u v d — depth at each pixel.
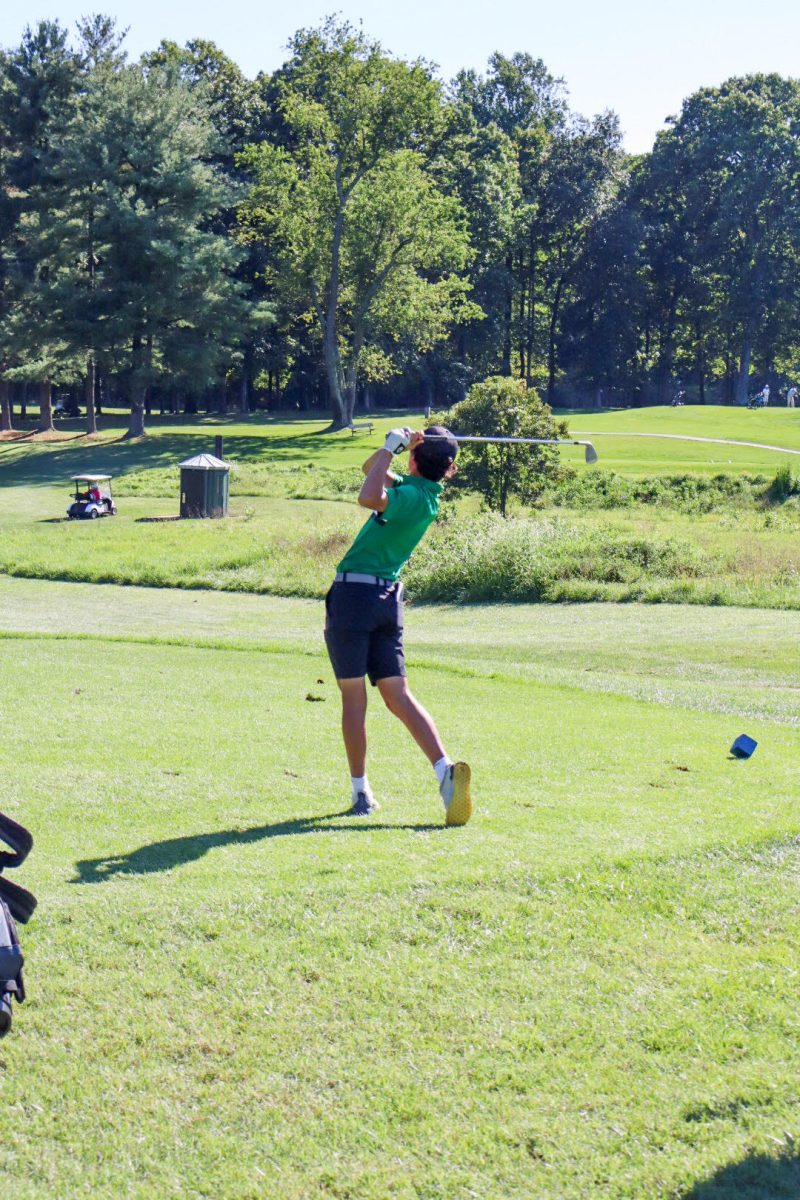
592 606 20.42
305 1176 2.70
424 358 78.69
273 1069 3.12
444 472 5.46
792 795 5.73
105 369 58.50
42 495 42.50
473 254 62.38
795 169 82.56
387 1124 2.88
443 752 5.22
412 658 11.84
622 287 81.56
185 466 35.66
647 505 38.44
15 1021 3.33
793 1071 3.11
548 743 7.03
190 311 54.88
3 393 64.69
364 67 57.03
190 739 6.77
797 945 3.86
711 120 83.88
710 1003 3.46
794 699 10.02
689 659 13.52
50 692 8.34
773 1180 2.67
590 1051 3.20
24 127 57.56
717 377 96.69
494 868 4.42
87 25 57.75
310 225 59.22
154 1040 3.24
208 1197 2.63
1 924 3.05
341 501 40.03
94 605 21.33
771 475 40.94
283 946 3.78
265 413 79.19
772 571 22.02
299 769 6.12
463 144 70.81
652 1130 2.85
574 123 81.31
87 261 58.56
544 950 3.79
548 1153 2.77
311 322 67.12
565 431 31.88
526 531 23.98
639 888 4.29
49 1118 2.91
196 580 24.41
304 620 19.33
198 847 4.70
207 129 56.97
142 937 3.82
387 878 4.31
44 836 4.81
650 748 6.94
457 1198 2.62
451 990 3.52
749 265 83.06
